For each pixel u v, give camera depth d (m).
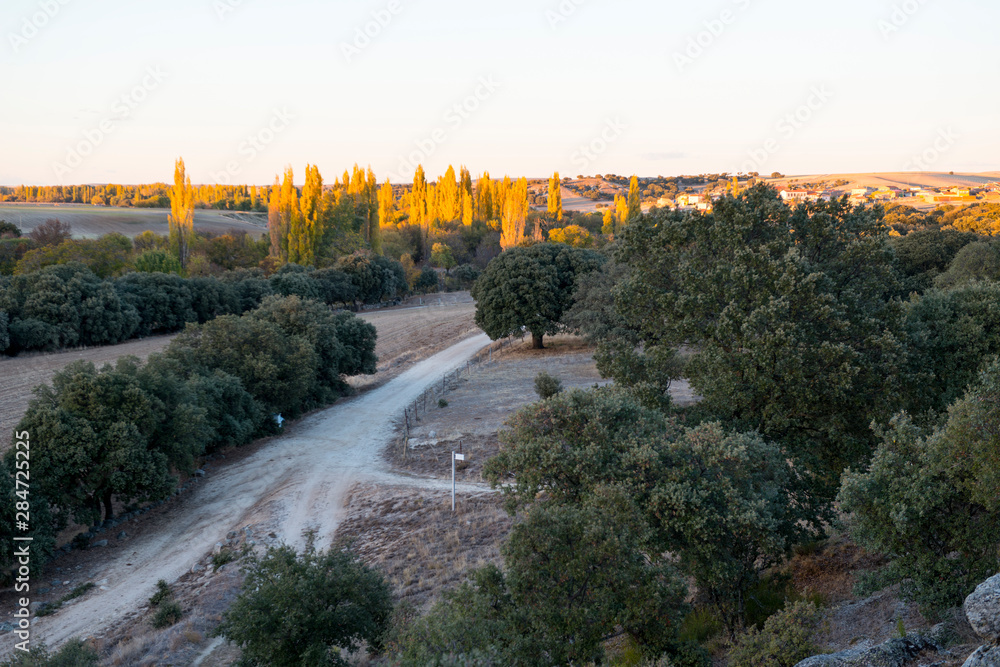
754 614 16.59
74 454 27.56
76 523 29.14
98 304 76.44
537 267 67.69
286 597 14.97
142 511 33.16
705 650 13.75
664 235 24.91
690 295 23.20
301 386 47.41
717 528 14.40
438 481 33.69
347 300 113.19
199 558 27.30
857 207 24.47
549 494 17.34
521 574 13.19
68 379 30.45
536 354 68.44
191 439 33.22
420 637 11.89
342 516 30.39
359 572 16.45
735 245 22.84
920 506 12.30
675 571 14.00
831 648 12.58
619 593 13.05
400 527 27.78
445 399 52.12
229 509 32.94
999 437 11.57
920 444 13.10
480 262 157.12
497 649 11.84
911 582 13.69
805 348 20.52
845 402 21.89
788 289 20.83
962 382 24.39
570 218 189.12
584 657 13.02
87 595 24.42
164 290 87.69
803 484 19.44
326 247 128.50
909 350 23.42
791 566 19.44
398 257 150.38
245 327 46.22
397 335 89.81
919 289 60.09
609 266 63.19
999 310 24.06
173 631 20.41
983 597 9.40
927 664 10.09
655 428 17.89
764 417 22.16
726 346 22.89
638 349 57.22
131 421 29.88
